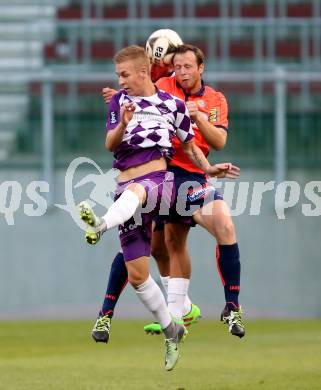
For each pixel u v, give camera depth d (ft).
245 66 221.87
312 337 151.43
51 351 132.05
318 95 220.64
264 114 219.20
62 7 252.62
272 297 211.41
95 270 210.18
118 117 75.82
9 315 209.67
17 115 221.05
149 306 77.66
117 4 250.98
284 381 94.63
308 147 217.15
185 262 88.69
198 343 142.51
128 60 75.20
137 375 101.30
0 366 111.04
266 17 249.55
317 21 239.30
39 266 210.79
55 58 241.35
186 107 77.66
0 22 246.68
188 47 84.17
